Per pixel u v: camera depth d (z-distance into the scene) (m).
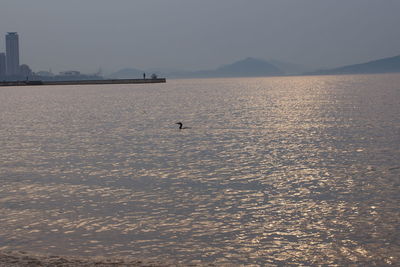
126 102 107.06
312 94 139.12
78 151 37.91
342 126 52.19
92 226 18.98
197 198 23.11
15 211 21.02
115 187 25.55
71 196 23.66
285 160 32.56
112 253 16.16
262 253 16.09
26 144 42.12
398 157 32.56
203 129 52.34
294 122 58.00
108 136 47.34
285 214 20.30
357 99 104.25
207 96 136.62
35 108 90.00
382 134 44.50
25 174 29.06
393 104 84.88
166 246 16.81
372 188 24.41
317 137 43.78
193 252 16.25
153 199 23.00
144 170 30.03
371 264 15.09
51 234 18.03
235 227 18.75
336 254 15.91
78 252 16.23
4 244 16.92
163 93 159.38
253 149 37.56
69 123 61.03
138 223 19.34
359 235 17.59
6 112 80.56
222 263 15.30
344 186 24.95
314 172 28.55
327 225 18.77
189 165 31.50
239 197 23.17
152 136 46.91
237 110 80.50
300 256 15.80
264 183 26.00
